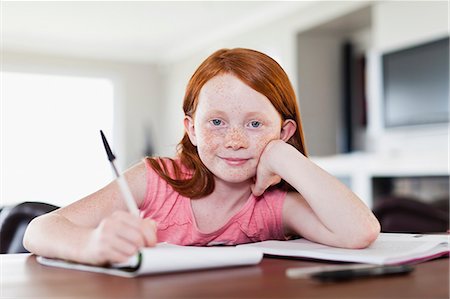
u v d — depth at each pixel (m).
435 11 3.50
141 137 6.85
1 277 0.61
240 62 0.88
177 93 6.64
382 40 3.90
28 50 6.20
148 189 1.00
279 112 0.92
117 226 0.62
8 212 1.01
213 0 4.65
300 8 4.62
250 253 0.67
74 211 0.85
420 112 3.63
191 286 0.54
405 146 4.07
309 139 4.73
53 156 6.36
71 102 6.48
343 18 4.33
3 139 6.12
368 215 0.82
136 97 6.86
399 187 3.58
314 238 0.88
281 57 4.87
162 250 0.61
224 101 0.88
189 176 1.03
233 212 1.01
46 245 0.71
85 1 4.65
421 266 0.68
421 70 3.61
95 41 6.10
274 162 0.90
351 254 0.70
